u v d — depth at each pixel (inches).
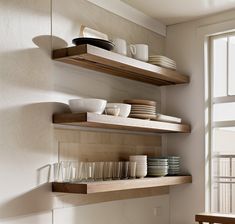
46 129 97.7
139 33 130.7
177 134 137.5
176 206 136.3
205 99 132.5
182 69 137.9
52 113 99.7
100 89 115.0
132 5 124.3
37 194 94.1
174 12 129.9
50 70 100.0
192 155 133.6
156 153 135.7
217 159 132.6
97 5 114.8
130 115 113.8
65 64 104.3
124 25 124.6
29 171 92.7
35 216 93.4
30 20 95.7
